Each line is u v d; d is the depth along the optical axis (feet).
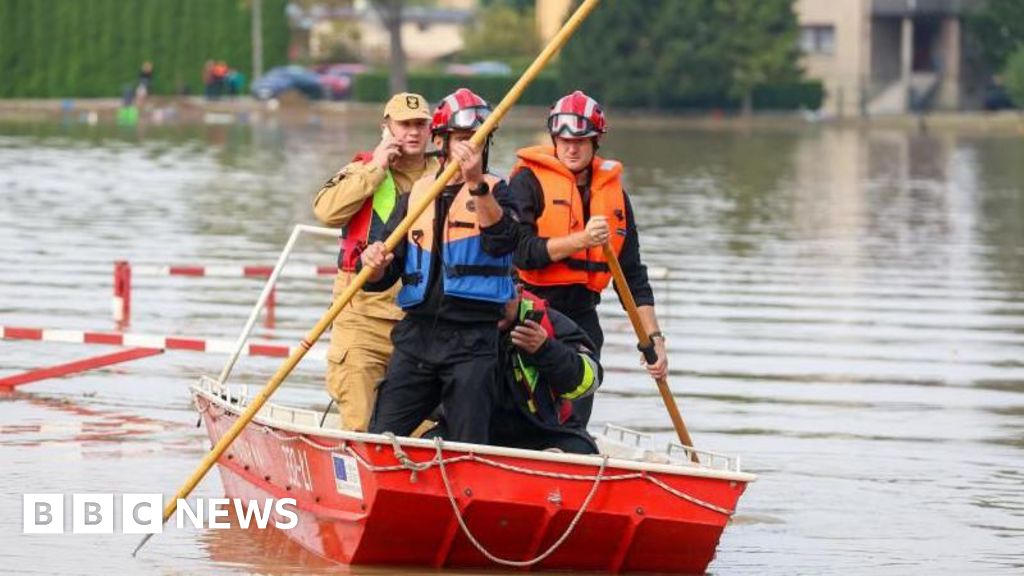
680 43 534.37
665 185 282.77
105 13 583.58
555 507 66.54
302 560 71.10
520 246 72.64
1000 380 116.88
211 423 82.79
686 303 149.48
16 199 237.25
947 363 123.03
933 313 146.82
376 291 70.85
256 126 464.24
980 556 75.00
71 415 100.27
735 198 259.39
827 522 80.43
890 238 206.28
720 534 68.08
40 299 142.51
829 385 114.01
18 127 439.63
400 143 72.79
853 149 401.08
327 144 379.14
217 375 112.88
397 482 65.62
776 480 88.22
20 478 84.99
